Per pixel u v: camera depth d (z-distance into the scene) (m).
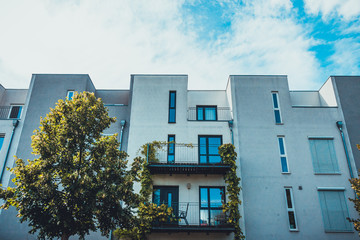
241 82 16.27
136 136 15.03
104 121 11.17
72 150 10.20
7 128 15.21
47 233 9.43
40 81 16.38
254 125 15.20
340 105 15.54
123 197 9.73
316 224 13.12
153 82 16.42
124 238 12.59
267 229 13.02
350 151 14.52
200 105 17.45
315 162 14.34
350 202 13.48
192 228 12.20
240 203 12.94
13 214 13.39
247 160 14.41
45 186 8.95
